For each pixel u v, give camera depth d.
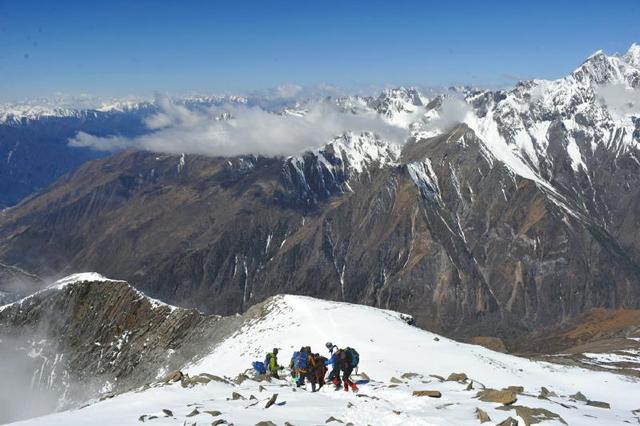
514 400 23.59
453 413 21.84
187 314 107.62
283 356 62.16
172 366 96.12
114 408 24.94
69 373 112.44
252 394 27.00
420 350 58.50
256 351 68.75
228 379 32.69
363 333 64.94
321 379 29.83
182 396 26.84
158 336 106.81
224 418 21.88
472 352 62.06
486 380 51.44
